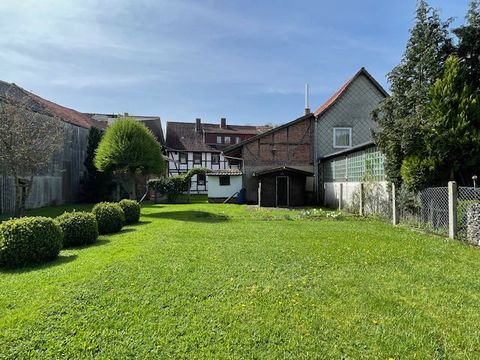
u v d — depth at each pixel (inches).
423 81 393.1
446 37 389.1
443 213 328.2
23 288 169.6
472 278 185.3
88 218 300.7
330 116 810.2
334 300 152.0
